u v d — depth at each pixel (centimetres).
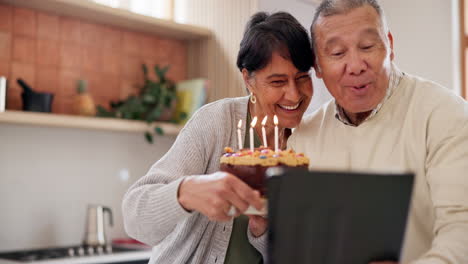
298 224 79
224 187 99
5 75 277
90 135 304
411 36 364
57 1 270
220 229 136
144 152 325
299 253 80
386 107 136
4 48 277
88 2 278
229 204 101
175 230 136
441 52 358
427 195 125
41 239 285
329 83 129
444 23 358
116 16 291
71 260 243
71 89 298
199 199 103
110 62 312
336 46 124
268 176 78
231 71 303
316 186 78
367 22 121
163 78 316
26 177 282
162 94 310
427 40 359
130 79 320
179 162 132
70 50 298
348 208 80
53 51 292
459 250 105
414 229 126
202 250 135
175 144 138
